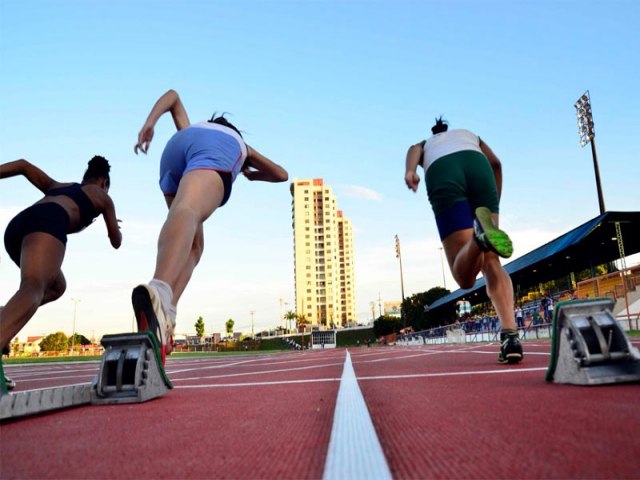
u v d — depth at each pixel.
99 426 1.82
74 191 3.54
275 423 1.71
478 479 0.95
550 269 30.55
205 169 3.28
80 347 90.19
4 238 3.32
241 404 2.26
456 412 1.72
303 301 181.75
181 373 5.84
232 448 1.34
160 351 2.76
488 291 4.10
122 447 1.42
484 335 28.20
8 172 3.44
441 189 3.72
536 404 1.79
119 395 2.53
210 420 1.83
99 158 3.98
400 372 3.76
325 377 3.73
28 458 1.33
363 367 4.72
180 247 2.92
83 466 1.21
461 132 3.98
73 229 3.52
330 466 1.08
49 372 8.38
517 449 1.17
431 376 3.20
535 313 26.30
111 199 3.83
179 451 1.33
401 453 1.18
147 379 2.57
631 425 1.37
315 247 186.12
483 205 3.75
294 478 1.02
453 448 1.21
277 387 3.07
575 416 1.53
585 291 19.91
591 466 1.01
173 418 1.93
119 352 2.59
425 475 0.99
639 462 1.03
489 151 4.11
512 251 2.90
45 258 3.09
